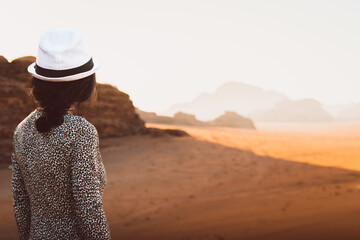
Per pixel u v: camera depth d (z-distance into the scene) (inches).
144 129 1334.9
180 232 267.6
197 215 342.3
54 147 46.8
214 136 1626.5
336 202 322.3
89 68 50.3
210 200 452.8
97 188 48.0
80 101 51.1
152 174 773.9
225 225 269.4
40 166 47.6
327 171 764.6
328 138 2260.1
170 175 762.8
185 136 1400.1
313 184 573.0
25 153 49.4
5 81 918.4
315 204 323.3
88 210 46.5
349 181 601.0
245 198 431.5
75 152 47.1
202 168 852.6
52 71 47.4
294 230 219.9
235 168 853.2
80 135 47.6
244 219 286.0
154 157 991.0
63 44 47.6
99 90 1244.5
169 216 365.7
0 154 802.2
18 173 53.9
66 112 49.2
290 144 1487.5
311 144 1528.1
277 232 221.9
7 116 885.2
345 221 225.6
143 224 335.3
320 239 191.6
